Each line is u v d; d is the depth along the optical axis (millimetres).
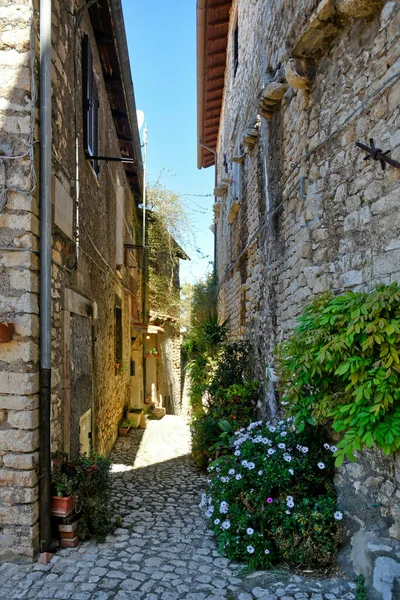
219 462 3828
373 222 2805
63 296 3861
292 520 3039
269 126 5191
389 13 2662
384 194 2707
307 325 2846
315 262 3480
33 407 3113
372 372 2410
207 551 3311
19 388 3082
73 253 4203
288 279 4277
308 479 3203
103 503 3695
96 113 5637
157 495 4883
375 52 2803
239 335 7914
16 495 3070
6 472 3070
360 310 2436
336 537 2951
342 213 3141
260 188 5891
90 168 5215
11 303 3105
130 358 10203
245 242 7254
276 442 3500
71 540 3314
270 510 3111
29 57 3145
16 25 3137
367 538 2666
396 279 2586
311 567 2955
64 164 3898
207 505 3803
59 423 3662
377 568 2420
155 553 3268
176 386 14727
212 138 13633
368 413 2410
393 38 2625
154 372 12469
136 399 10719
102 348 6156
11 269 3109
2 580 2828
